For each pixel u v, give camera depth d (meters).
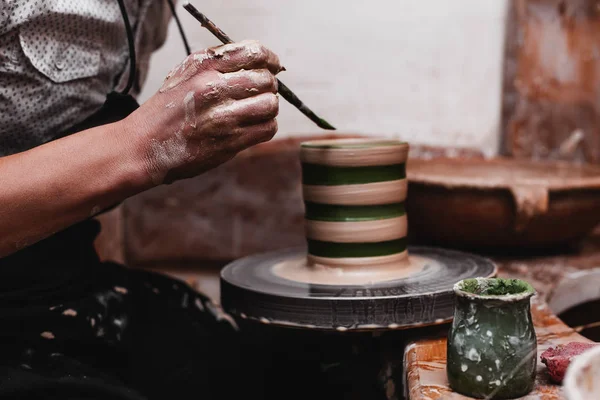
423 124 2.15
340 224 1.15
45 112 1.12
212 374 1.19
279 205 1.99
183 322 1.28
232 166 1.99
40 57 1.06
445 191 1.51
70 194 0.93
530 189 1.46
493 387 0.79
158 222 2.04
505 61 2.07
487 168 1.88
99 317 1.14
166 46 2.08
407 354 0.99
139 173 0.95
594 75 1.96
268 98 0.94
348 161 1.13
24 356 0.99
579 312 1.47
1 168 0.93
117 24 1.19
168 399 1.09
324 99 2.15
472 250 1.66
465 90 2.12
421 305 1.02
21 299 1.07
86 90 1.17
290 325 1.05
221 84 0.92
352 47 2.12
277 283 1.14
